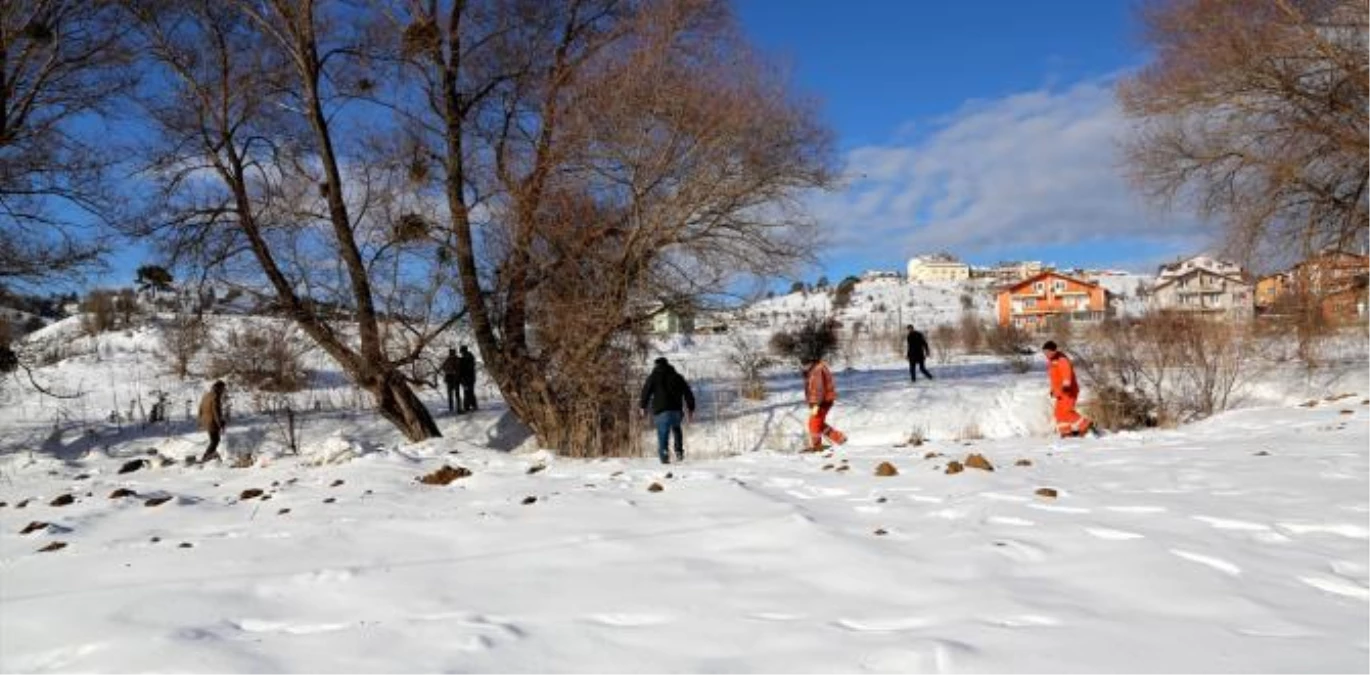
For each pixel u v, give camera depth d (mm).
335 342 18047
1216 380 17688
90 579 5375
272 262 17828
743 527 5977
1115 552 4855
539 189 16453
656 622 4113
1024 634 3596
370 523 6973
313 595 4832
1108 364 17328
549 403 16547
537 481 9461
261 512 8016
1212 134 20547
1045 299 71438
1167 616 3771
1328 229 19766
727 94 15914
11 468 15672
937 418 17562
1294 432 10719
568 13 18453
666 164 15930
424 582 5000
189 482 11430
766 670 3404
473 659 3672
